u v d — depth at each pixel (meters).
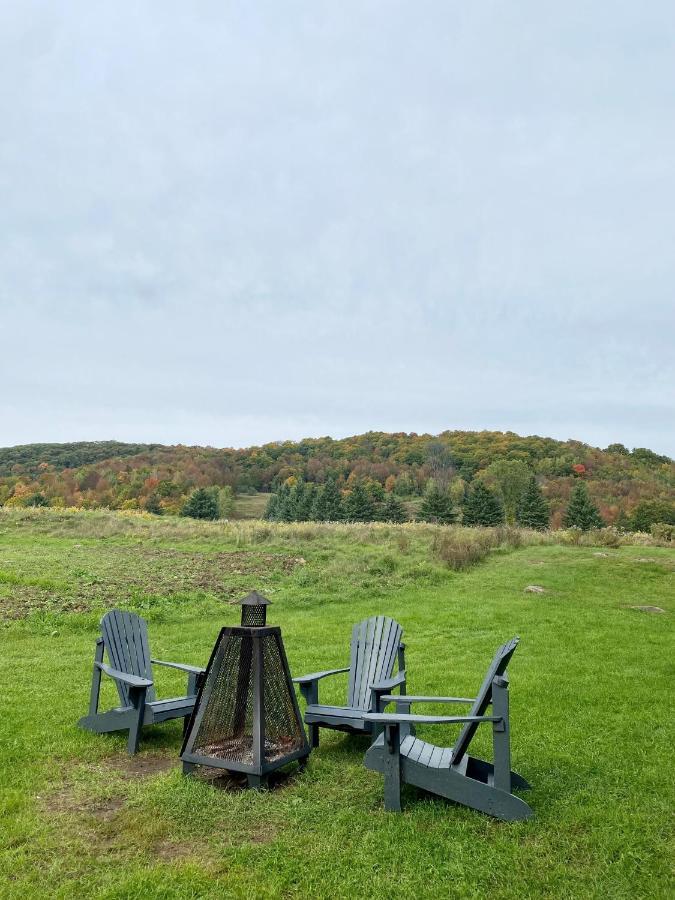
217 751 4.27
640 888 2.97
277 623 10.61
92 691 5.43
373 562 16.36
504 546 19.89
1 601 10.96
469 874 3.09
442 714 6.01
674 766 4.46
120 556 17.12
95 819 3.66
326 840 3.43
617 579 14.80
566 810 3.76
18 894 2.90
